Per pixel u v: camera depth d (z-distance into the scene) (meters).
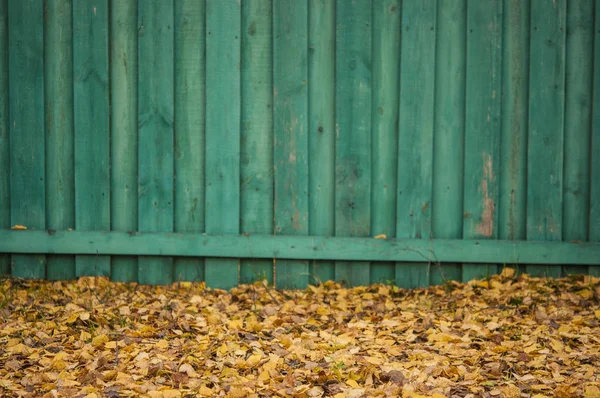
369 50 5.04
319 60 5.05
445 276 5.20
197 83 5.12
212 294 5.07
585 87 5.05
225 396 3.12
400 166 5.09
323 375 3.32
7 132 5.23
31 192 5.25
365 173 5.11
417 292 5.08
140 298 4.84
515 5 5.00
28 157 5.23
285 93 5.08
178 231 5.21
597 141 5.05
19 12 5.14
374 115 5.08
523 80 5.04
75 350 3.75
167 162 5.17
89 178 5.21
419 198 5.11
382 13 5.02
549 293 4.85
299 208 5.15
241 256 5.14
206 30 5.05
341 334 4.09
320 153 5.11
